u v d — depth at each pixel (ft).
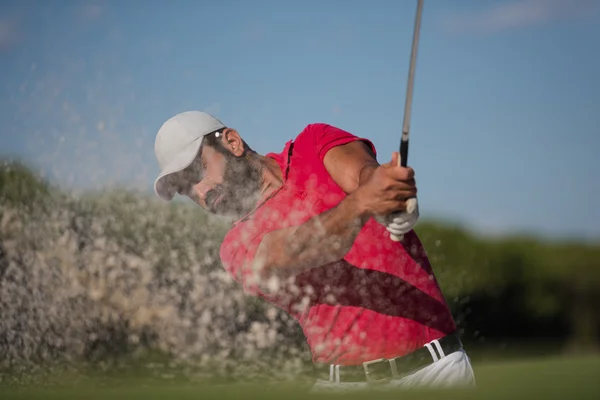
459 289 59.77
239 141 18.76
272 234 16.07
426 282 17.20
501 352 58.65
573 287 73.56
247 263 16.62
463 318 59.57
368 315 16.74
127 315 25.95
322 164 17.40
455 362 16.80
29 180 28.04
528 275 70.08
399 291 16.81
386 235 16.93
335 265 16.66
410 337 16.72
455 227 61.87
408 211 13.76
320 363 17.56
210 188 18.60
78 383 21.44
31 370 25.31
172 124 19.07
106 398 13.84
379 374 16.81
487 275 65.82
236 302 24.77
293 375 21.15
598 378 14.12
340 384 16.99
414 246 17.53
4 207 28.37
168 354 24.39
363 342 16.78
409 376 16.69
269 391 14.26
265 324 23.94
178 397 13.89
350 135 17.70
